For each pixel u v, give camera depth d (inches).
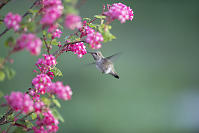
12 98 132.6
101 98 647.1
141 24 899.4
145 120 621.0
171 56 839.7
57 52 177.0
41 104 139.0
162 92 711.7
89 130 553.6
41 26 135.7
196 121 640.4
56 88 138.6
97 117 592.1
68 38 177.8
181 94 720.3
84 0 136.6
